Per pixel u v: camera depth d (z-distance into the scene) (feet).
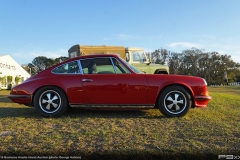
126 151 8.00
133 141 9.05
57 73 14.29
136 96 13.58
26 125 11.68
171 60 196.03
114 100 13.65
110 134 9.97
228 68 197.26
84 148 8.29
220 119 13.16
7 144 8.75
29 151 8.02
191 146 8.55
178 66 195.72
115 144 8.70
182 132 10.32
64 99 13.85
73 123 12.12
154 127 11.22
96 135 9.82
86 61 14.43
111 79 13.69
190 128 11.01
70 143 8.82
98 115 14.37
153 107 13.82
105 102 13.70
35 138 9.45
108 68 14.26
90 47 33.88
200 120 12.82
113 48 34.40
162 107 13.66
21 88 14.08
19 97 13.99
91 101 13.75
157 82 13.64
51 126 11.51
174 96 13.80
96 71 14.24
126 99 13.61
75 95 13.74
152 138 9.44
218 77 196.34
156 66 33.40
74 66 14.39
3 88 97.35
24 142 8.95
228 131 10.50
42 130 10.71
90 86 13.66
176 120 12.82
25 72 127.85
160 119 13.12
